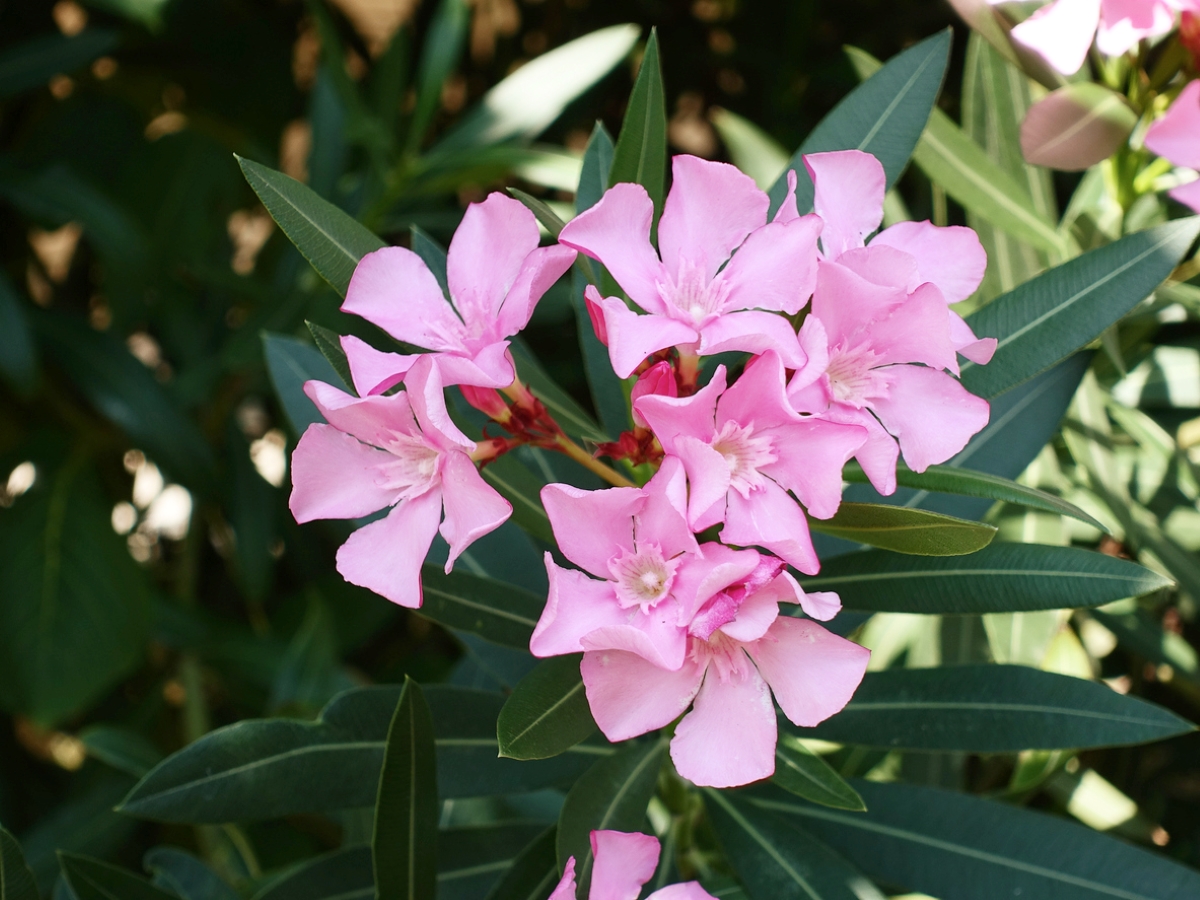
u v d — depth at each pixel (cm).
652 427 40
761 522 41
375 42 117
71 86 97
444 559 49
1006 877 47
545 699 42
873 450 41
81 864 47
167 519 109
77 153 93
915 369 43
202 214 92
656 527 40
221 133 98
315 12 67
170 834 83
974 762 67
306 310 75
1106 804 58
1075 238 54
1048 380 50
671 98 103
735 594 40
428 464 42
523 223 43
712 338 41
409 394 41
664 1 100
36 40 76
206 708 81
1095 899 46
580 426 47
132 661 77
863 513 41
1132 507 54
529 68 74
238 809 45
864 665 41
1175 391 58
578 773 49
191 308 89
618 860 42
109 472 94
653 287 42
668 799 51
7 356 71
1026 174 57
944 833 48
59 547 79
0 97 75
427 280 44
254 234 106
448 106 106
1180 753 65
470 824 55
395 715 42
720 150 102
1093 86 48
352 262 44
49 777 90
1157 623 56
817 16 96
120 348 79
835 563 47
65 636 76
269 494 84
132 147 94
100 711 90
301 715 66
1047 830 47
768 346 40
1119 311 46
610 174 47
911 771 57
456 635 51
